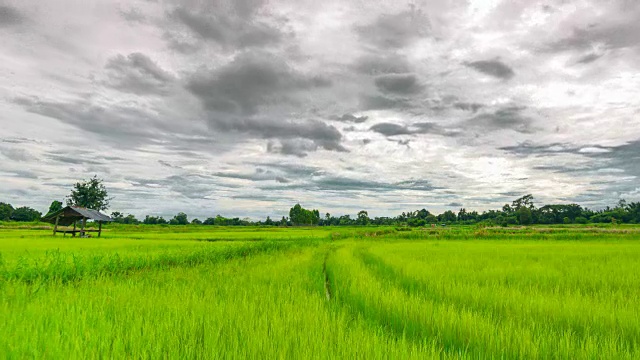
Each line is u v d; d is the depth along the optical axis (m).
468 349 4.64
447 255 17.23
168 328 4.38
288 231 59.03
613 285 9.11
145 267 11.00
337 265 13.26
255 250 19.12
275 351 3.85
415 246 25.61
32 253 13.44
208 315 4.98
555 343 4.59
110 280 8.26
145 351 3.60
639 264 13.02
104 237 33.03
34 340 3.65
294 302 6.34
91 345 3.72
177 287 7.20
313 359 3.63
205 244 20.83
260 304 5.83
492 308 6.59
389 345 4.04
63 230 32.84
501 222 94.44
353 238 45.78
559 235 38.97
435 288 8.34
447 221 113.75
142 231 50.22
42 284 7.16
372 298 6.81
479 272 10.95
